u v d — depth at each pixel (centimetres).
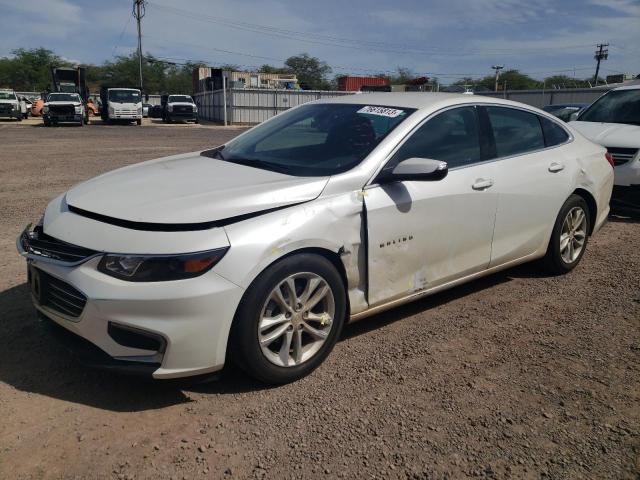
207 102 5147
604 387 338
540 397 326
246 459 266
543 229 489
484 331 411
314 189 336
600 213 555
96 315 287
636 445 285
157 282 284
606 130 788
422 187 384
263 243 304
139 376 289
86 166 1287
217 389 325
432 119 405
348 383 335
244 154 418
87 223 312
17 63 8288
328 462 266
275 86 6034
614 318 438
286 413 303
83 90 4209
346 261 347
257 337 309
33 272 326
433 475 261
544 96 4050
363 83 5959
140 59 5738
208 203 310
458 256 418
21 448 268
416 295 398
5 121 3672
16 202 836
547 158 487
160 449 271
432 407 313
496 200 435
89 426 287
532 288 499
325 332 344
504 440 287
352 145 384
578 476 263
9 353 354
